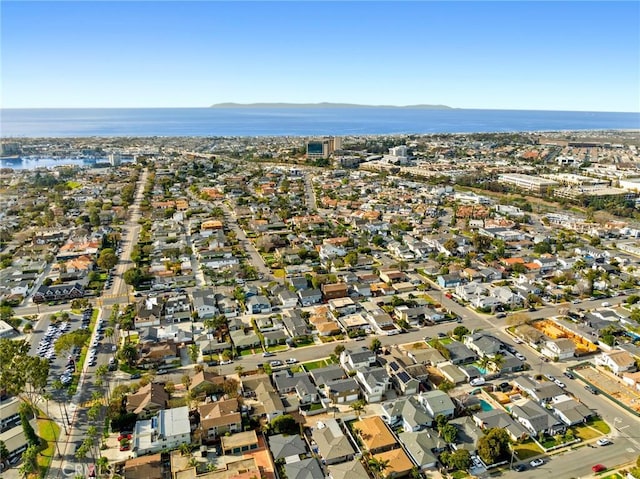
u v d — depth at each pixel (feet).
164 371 343.26
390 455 253.85
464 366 346.95
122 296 474.08
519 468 251.60
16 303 451.94
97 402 296.51
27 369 290.35
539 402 306.35
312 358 362.33
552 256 586.45
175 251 585.22
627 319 416.67
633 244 650.84
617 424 287.69
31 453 244.01
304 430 282.15
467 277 523.29
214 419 273.75
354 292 481.05
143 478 237.04
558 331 394.32
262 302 440.45
